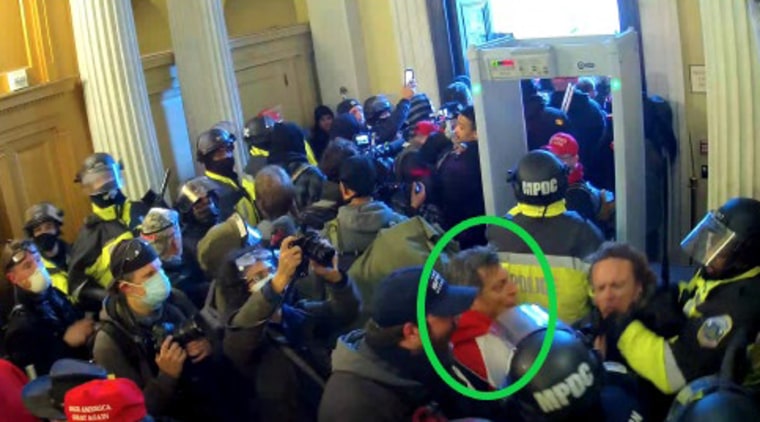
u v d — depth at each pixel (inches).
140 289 124.1
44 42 224.7
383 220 146.8
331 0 293.6
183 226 169.9
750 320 106.6
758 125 154.9
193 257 165.0
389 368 99.6
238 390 119.8
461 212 180.1
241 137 255.8
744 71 153.6
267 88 293.1
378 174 179.5
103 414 98.7
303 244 121.3
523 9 254.8
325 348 123.3
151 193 194.5
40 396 109.8
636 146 160.2
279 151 193.6
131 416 100.2
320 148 288.0
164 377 117.5
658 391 106.6
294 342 121.6
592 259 116.6
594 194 161.9
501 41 169.9
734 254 109.9
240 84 284.0
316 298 134.7
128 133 228.8
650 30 217.5
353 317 125.7
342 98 302.5
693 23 210.5
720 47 154.8
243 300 124.1
